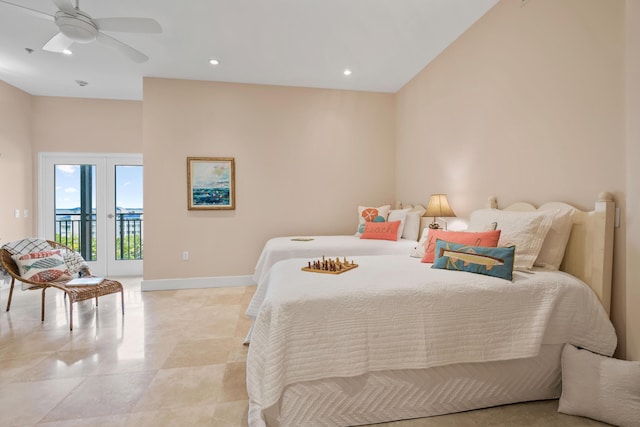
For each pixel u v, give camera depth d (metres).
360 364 1.47
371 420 1.53
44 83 4.09
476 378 1.62
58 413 1.60
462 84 3.00
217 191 4.09
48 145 4.55
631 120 1.62
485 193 2.72
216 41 3.08
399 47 3.23
